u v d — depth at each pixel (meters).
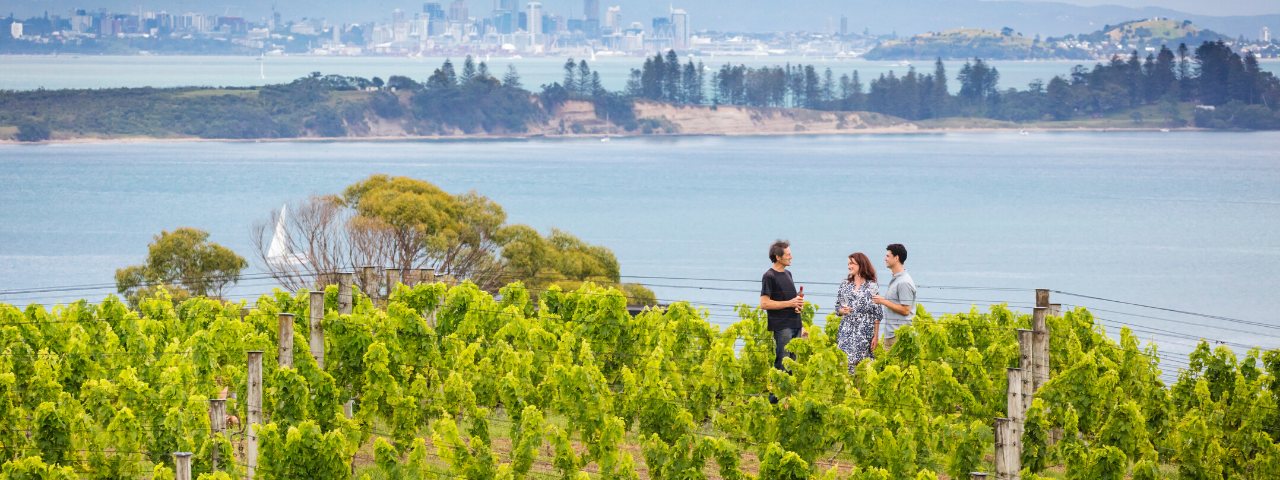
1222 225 153.62
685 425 12.30
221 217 153.25
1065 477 11.78
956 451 11.44
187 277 45.03
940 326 13.91
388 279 24.44
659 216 163.62
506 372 13.91
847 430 11.48
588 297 16.69
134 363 15.59
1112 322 72.88
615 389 15.92
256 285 63.72
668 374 13.67
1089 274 105.94
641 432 12.54
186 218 151.88
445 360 15.05
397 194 45.84
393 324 14.41
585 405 12.21
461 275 44.53
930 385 13.23
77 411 12.48
